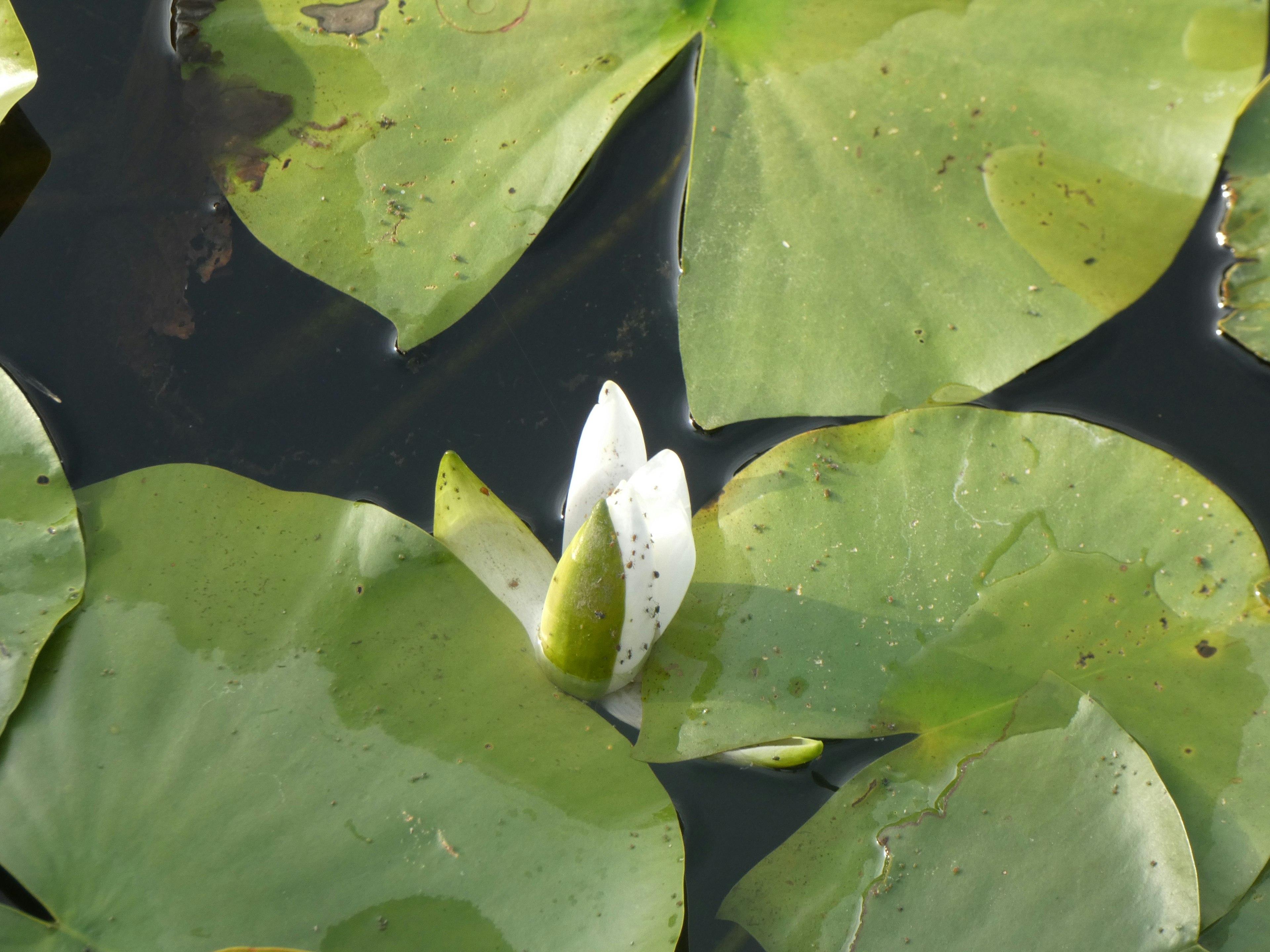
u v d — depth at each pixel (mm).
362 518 1351
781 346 1369
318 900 1313
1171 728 1333
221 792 1320
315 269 1376
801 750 1329
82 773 1320
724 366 1368
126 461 1367
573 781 1329
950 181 1379
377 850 1318
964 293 1371
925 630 1345
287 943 1310
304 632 1338
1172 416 1370
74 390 1373
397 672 1336
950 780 1330
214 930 1310
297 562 1346
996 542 1351
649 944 1312
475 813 1323
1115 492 1353
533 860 1320
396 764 1326
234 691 1330
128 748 1323
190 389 1376
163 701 1328
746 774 1342
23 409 1354
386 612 1342
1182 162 1377
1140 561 1347
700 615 1349
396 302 1374
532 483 1371
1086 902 1316
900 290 1372
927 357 1367
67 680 1328
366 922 1312
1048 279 1371
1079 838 1321
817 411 1364
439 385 1380
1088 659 1340
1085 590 1346
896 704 1339
